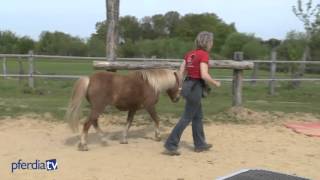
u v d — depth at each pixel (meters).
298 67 20.98
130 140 8.50
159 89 8.12
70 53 39.03
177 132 7.46
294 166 7.09
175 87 8.25
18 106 11.09
